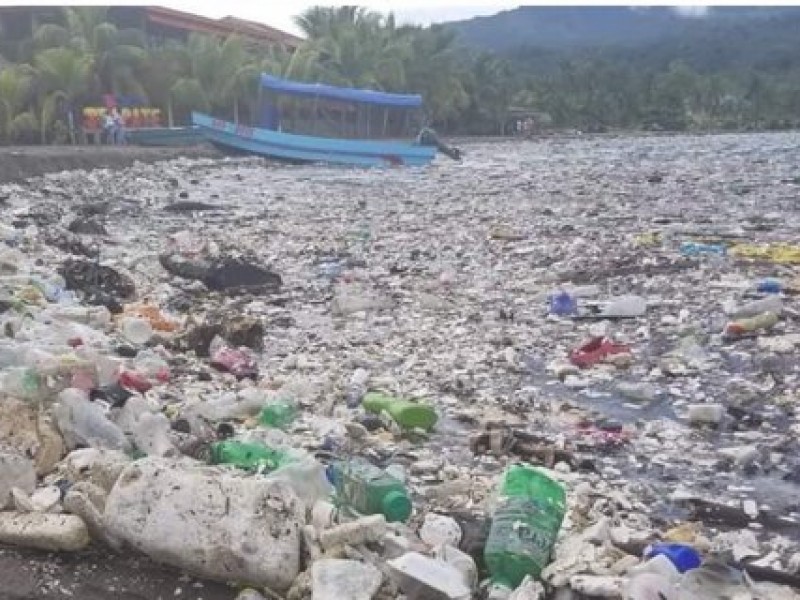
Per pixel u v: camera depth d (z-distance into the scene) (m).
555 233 20.94
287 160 44.41
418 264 17.91
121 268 16.36
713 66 150.50
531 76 97.44
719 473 7.95
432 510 6.42
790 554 6.27
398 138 48.84
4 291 11.46
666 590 5.05
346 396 9.69
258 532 5.44
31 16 48.41
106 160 36.22
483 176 38.38
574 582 5.26
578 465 8.01
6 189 26.22
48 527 5.86
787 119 97.12
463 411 9.40
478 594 5.38
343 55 61.94
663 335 12.04
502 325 13.06
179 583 5.57
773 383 10.02
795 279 14.48
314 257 18.86
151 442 7.09
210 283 15.79
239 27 65.19
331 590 5.12
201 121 45.25
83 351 8.86
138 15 54.03
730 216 23.38
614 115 89.31
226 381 10.09
